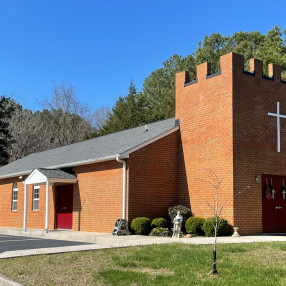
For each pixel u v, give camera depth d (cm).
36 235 2019
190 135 1931
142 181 1861
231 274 848
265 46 3988
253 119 1772
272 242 1266
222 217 1697
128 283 802
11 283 844
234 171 1681
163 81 5684
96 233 1880
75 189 2184
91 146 2483
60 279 858
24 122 5138
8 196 2902
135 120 5066
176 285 773
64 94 5556
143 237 1614
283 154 1848
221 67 1794
